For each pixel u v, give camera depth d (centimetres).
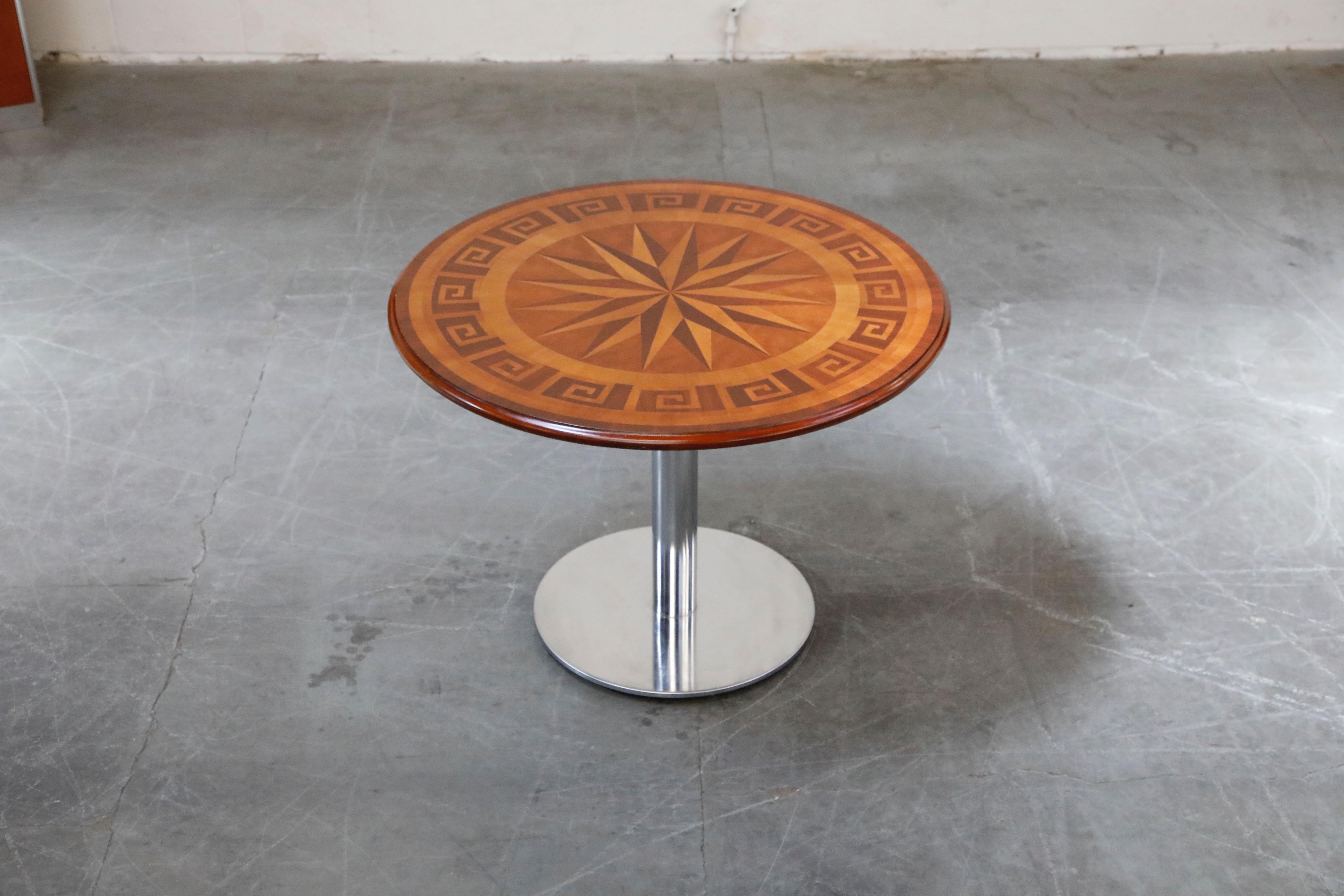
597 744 243
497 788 233
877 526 303
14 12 472
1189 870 217
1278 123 522
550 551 295
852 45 585
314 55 574
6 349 360
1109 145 504
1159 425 338
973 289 403
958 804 230
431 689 255
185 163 475
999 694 254
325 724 246
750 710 251
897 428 338
